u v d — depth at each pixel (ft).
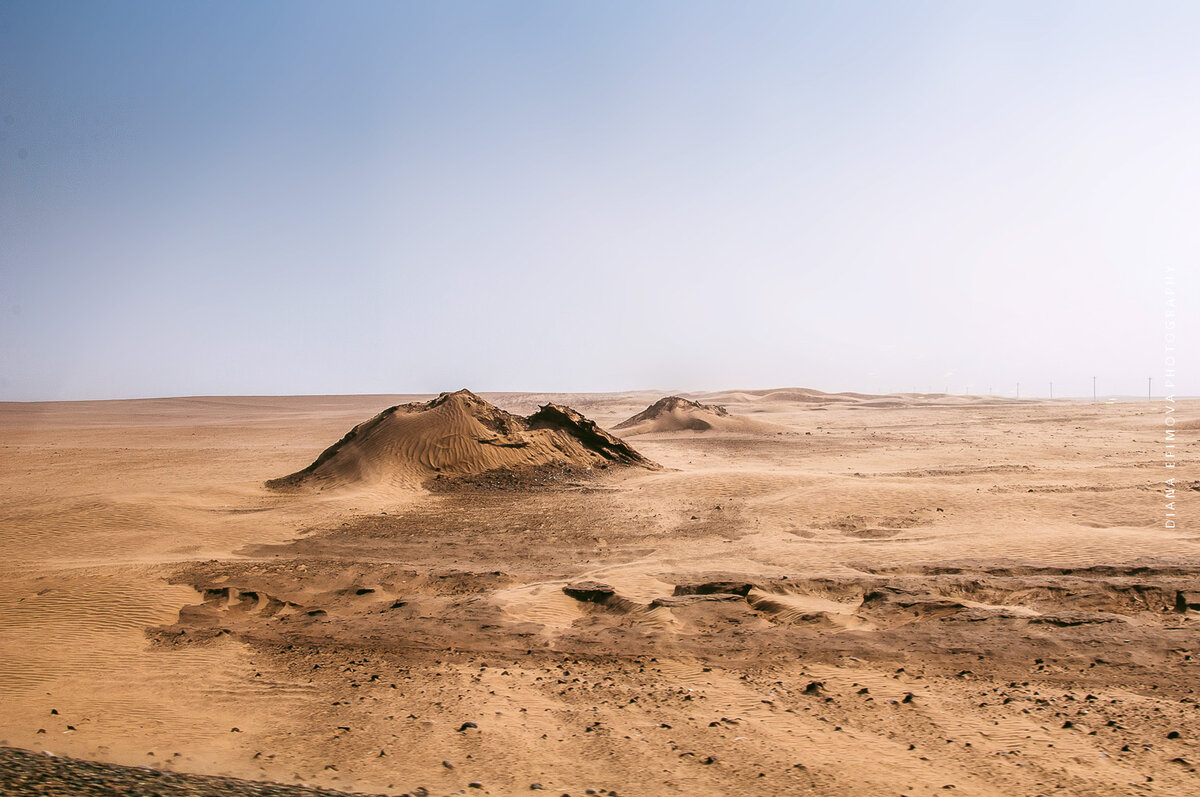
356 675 41.04
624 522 84.23
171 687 38.83
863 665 41.70
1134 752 30.30
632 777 28.71
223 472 144.77
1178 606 48.57
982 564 59.41
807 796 27.02
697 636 47.14
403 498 103.71
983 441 179.83
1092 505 81.97
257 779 27.09
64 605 51.29
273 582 60.13
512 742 32.09
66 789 20.13
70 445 215.72
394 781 28.09
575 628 49.93
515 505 97.30
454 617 51.29
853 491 91.25
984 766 29.35
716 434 211.00
